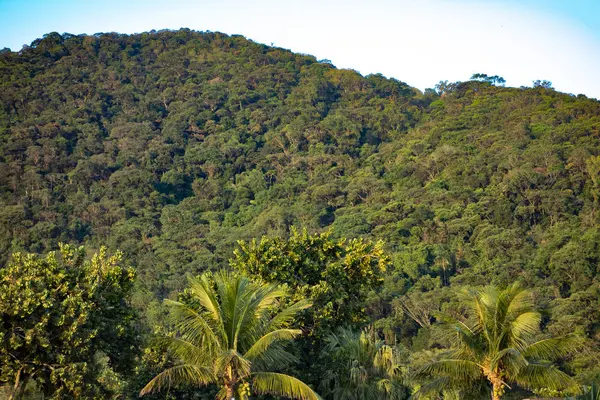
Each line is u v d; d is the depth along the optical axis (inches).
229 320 876.6
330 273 1272.1
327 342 1169.4
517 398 1227.9
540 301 3270.2
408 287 3806.6
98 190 5738.2
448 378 967.6
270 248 1249.4
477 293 989.2
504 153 5536.4
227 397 867.4
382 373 1134.4
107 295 1001.5
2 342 861.8
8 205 5123.0
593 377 2092.8
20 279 910.4
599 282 3321.9
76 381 880.9
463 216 4618.6
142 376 1099.3
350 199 5605.3
